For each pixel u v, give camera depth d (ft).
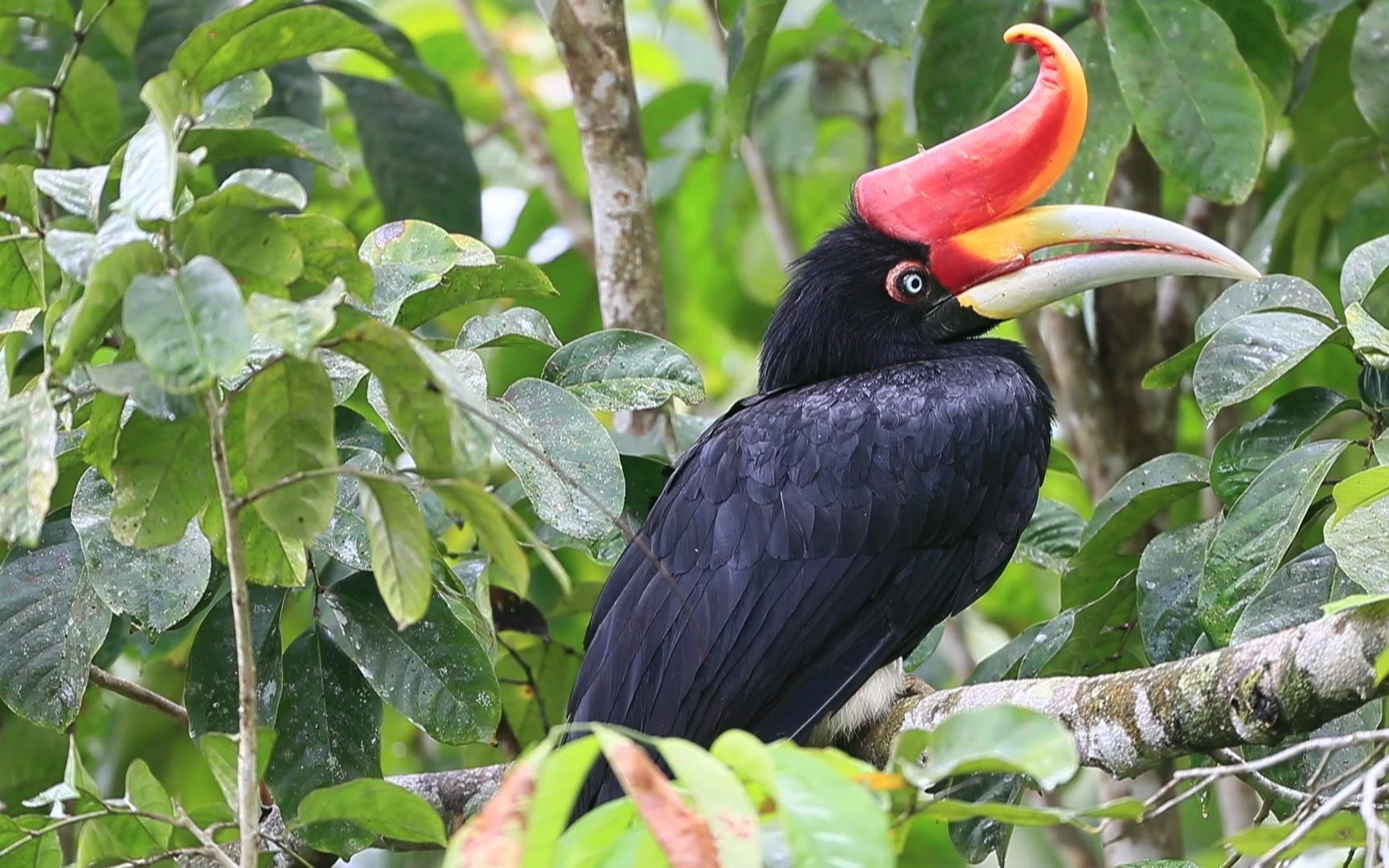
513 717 41.14
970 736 18.60
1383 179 41.29
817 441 34.09
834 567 33.24
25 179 25.36
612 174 43.04
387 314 27.55
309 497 22.15
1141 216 36.55
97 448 23.90
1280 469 29.14
